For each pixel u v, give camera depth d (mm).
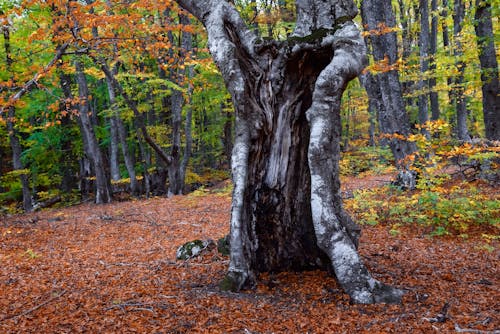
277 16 13508
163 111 21406
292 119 5352
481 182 10695
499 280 5047
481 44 10211
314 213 4609
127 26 8633
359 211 9703
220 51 5094
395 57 11531
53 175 22172
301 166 5375
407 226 8461
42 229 10234
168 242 8273
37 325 4020
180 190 17422
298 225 5391
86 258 7168
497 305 4152
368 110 23312
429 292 4605
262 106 5328
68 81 16766
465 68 13805
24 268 6500
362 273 4418
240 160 5090
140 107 17125
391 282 5004
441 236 7625
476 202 7902
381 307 4145
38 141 19125
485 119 10297
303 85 5336
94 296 4871
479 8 9805
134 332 3746
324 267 5340
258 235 5363
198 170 24594
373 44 11906
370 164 17328
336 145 5043
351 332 3607
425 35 15320
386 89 11562
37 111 17359
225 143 24578
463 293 4562
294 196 5383
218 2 5414
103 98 21781
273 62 5266
